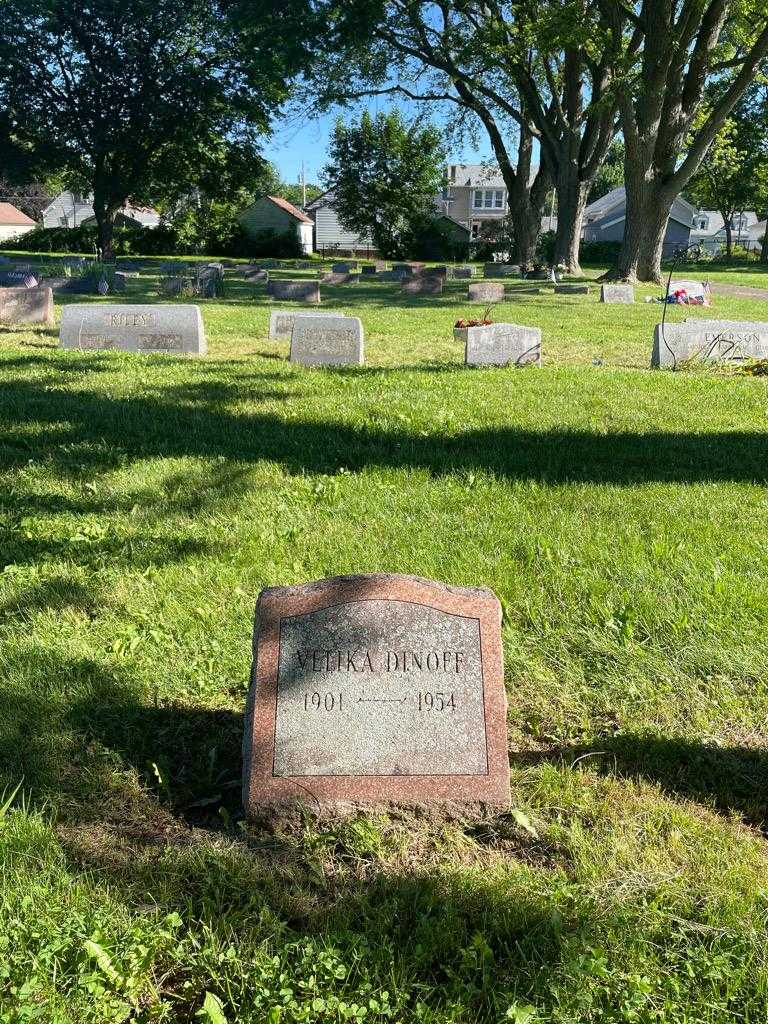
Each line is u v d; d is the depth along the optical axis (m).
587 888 2.67
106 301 23.30
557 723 3.63
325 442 7.77
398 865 2.83
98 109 46.50
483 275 43.16
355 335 12.73
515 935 2.52
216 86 45.22
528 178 44.44
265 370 11.75
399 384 10.67
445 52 37.00
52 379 10.62
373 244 67.75
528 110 39.66
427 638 3.14
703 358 13.43
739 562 4.97
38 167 48.44
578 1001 2.26
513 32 33.62
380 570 4.81
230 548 5.18
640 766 3.36
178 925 2.48
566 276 39.53
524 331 12.73
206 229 65.81
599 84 36.00
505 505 5.99
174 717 3.59
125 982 2.29
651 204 33.00
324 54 33.69
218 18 40.84
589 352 15.22
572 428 8.45
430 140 62.78
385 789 3.04
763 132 62.94
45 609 4.40
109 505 6.02
